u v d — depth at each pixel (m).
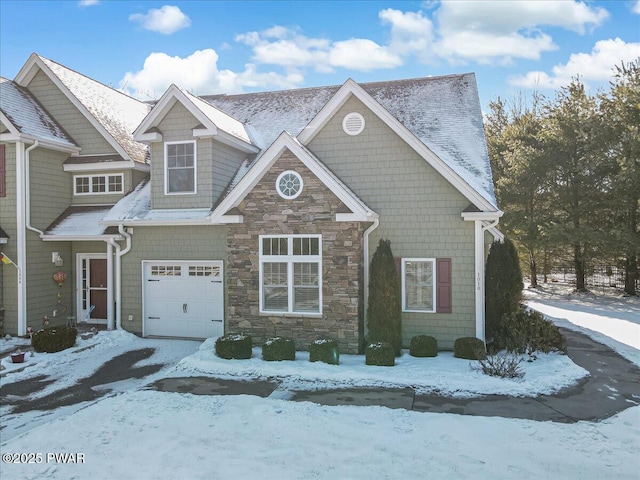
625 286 25.16
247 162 15.85
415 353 11.80
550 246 26.14
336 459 6.44
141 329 14.88
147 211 14.73
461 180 12.23
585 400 8.80
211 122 13.77
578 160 24.38
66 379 10.61
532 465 6.25
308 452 6.64
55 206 15.96
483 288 12.56
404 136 12.70
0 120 14.42
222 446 6.85
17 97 15.92
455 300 12.61
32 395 9.55
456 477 5.94
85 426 7.60
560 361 11.11
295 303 12.41
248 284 12.62
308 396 9.06
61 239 15.12
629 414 8.09
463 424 7.59
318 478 5.93
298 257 12.29
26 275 14.76
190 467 6.24
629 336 14.96
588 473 6.05
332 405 8.53
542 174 25.55
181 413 8.14
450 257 12.64
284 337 12.21
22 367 11.15
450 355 12.04
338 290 12.03
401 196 12.97
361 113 13.27
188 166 14.55
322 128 13.59
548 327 12.19
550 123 26.28
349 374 10.14
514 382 9.53
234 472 6.10
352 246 11.93
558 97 27.73
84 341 13.59
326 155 13.56
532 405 8.53
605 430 7.38
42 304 15.36
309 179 12.21
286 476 5.98
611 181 22.97
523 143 28.55
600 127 23.23
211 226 14.26
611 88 24.34
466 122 15.03
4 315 14.73
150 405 8.54
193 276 14.52
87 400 9.26
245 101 19.28
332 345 11.14
